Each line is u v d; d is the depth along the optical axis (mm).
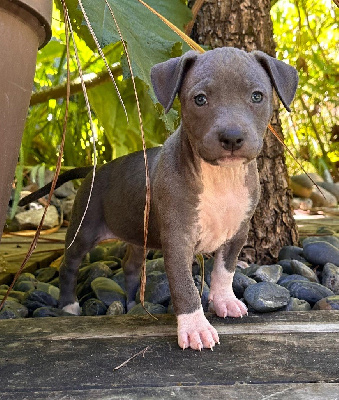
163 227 506
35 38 419
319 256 777
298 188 1709
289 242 824
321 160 1681
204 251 547
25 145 1068
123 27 565
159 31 619
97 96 956
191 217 502
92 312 655
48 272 848
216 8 792
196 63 471
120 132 984
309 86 1481
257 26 795
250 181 521
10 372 413
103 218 670
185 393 374
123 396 370
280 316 543
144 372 411
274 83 473
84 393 376
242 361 429
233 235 544
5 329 512
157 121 948
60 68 982
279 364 420
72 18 641
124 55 553
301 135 1689
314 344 460
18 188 880
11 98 399
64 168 1277
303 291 641
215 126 432
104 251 952
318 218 1402
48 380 398
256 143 438
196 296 485
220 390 377
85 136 1283
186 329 470
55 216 1277
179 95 487
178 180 500
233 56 460
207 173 495
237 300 557
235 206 516
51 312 630
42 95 920
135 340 481
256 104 455
